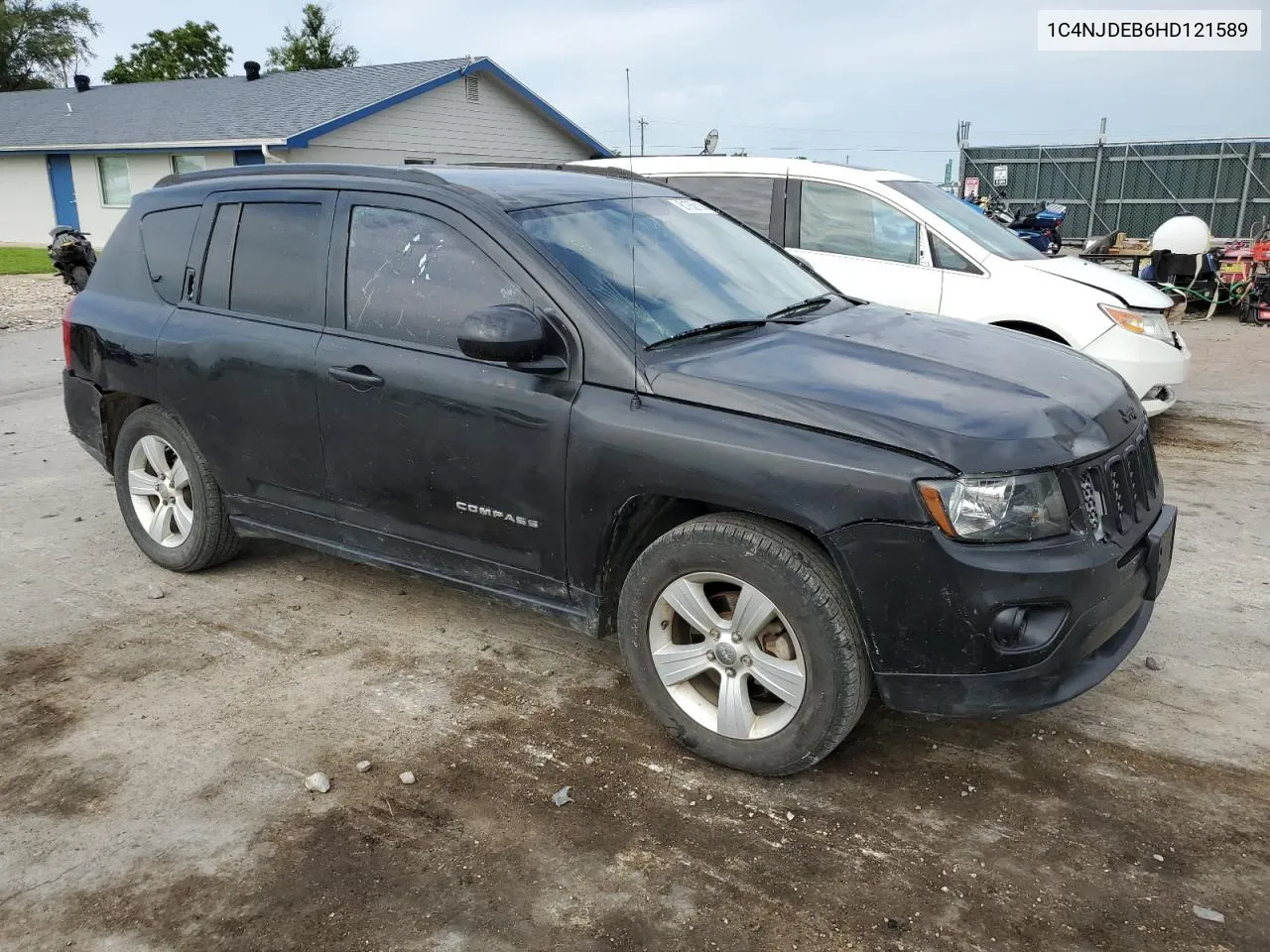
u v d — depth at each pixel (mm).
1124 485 3088
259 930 2564
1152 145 21891
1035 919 2559
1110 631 2969
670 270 3738
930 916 2574
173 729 3494
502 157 25766
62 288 18062
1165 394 6816
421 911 2619
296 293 3967
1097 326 6535
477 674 3855
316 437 3908
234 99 25797
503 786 3145
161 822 2990
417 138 23391
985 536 2717
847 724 2943
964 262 6898
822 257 7328
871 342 3547
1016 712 2822
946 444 2750
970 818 2963
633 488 3102
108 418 4938
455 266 3541
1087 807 3004
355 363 3703
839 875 2729
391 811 3027
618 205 3990
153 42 47969
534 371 3264
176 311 4398
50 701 3686
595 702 3646
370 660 3973
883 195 7168
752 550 2934
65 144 25094
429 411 3523
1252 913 2566
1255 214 21109
